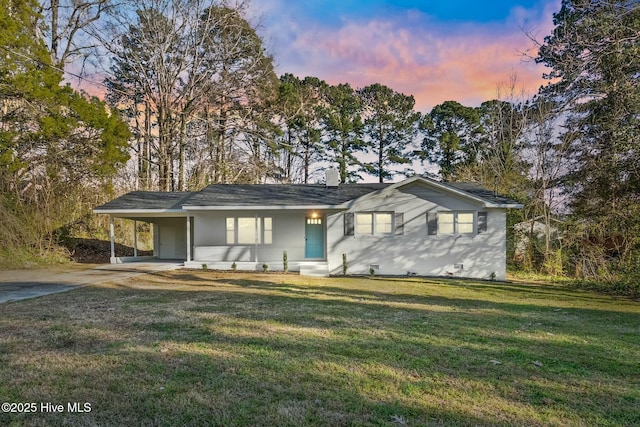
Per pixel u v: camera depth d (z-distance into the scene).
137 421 2.95
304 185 18.66
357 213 15.66
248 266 15.75
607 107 13.59
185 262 15.95
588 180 15.59
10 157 15.50
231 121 29.30
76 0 22.94
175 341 5.00
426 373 4.05
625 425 3.01
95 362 4.17
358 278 14.20
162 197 18.03
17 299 8.13
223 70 26.27
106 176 19.28
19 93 15.76
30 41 16.22
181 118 26.14
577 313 8.19
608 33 10.14
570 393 3.63
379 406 3.25
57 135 16.47
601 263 14.91
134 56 24.55
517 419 3.07
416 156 36.81
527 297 10.68
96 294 8.95
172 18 24.70
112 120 18.23
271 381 3.74
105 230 21.91
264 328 5.81
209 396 3.38
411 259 15.51
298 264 15.77
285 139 35.03
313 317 6.73
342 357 4.48
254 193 16.98
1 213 14.52
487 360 4.52
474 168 26.70
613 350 5.12
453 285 12.87
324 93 36.25
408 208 15.57
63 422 2.91
